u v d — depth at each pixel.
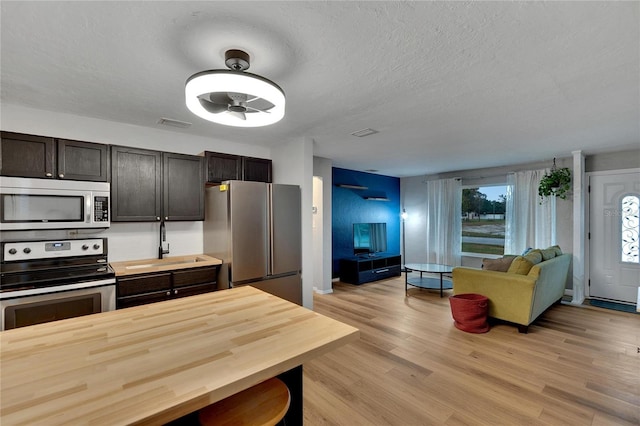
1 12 1.40
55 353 1.09
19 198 2.38
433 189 6.57
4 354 1.08
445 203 6.34
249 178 3.87
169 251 3.45
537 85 2.21
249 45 1.70
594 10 1.40
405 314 3.96
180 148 3.52
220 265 3.27
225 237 3.21
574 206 4.43
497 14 1.43
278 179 4.12
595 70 1.99
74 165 2.65
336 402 2.12
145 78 2.10
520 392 2.22
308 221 3.77
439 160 5.20
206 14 1.44
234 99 1.79
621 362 2.64
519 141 3.88
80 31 1.56
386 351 2.88
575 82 2.17
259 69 1.97
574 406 2.05
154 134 3.34
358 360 2.71
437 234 6.49
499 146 4.16
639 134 3.52
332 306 4.32
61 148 2.60
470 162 5.38
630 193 4.35
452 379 2.39
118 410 0.78
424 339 3.15
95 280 2.52
